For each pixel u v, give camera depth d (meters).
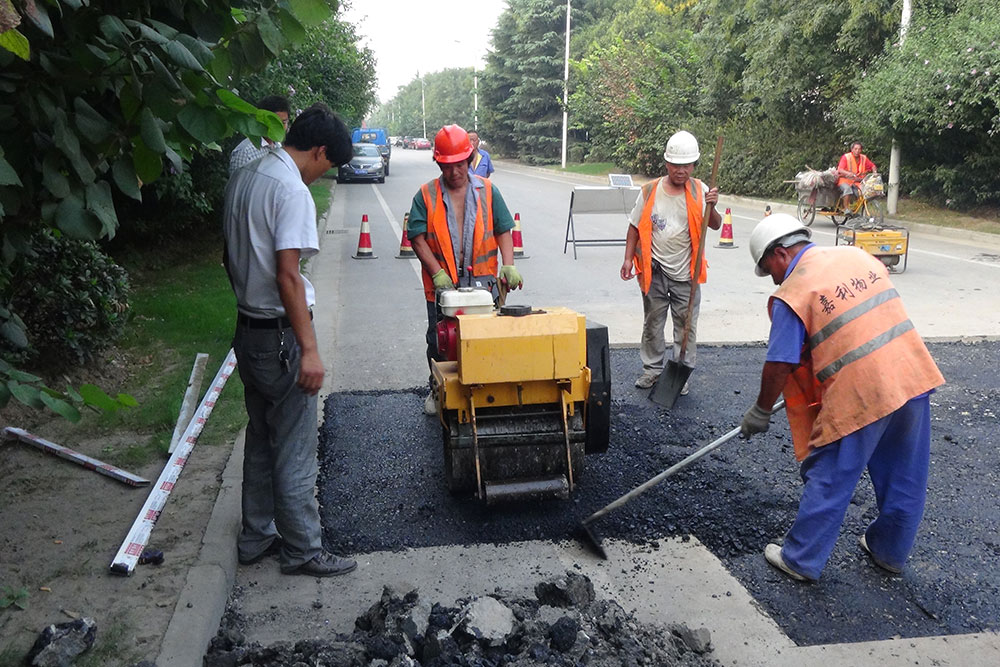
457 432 4.20
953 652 3.22
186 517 4.02
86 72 2.66
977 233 15.41
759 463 5.02
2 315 3.43
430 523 4.30
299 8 3.09
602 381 4.71
